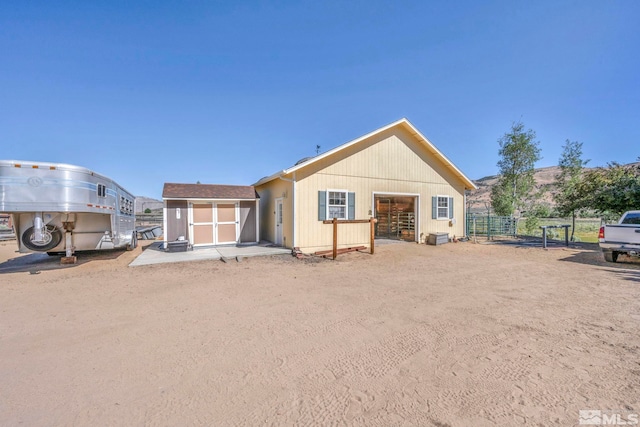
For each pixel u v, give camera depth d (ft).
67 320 14.23
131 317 14.60
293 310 15.52
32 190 23.72
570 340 11.61
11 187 23.17
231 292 19.08
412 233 49.80
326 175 38.37
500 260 31.14
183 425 7.02
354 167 40.42
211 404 7.83
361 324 13.52
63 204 24.57
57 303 16.94
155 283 21.61
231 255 32.81
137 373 9.43
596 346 11.07
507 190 64.95
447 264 28.99
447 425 6.91
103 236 31.89
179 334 12.50
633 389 8.31
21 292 19.39
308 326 13.33
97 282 21.98
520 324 13.33
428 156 47.29
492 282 21.53
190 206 39.75
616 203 39.34
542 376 9.04
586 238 56.29
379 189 42.47
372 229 35.35
